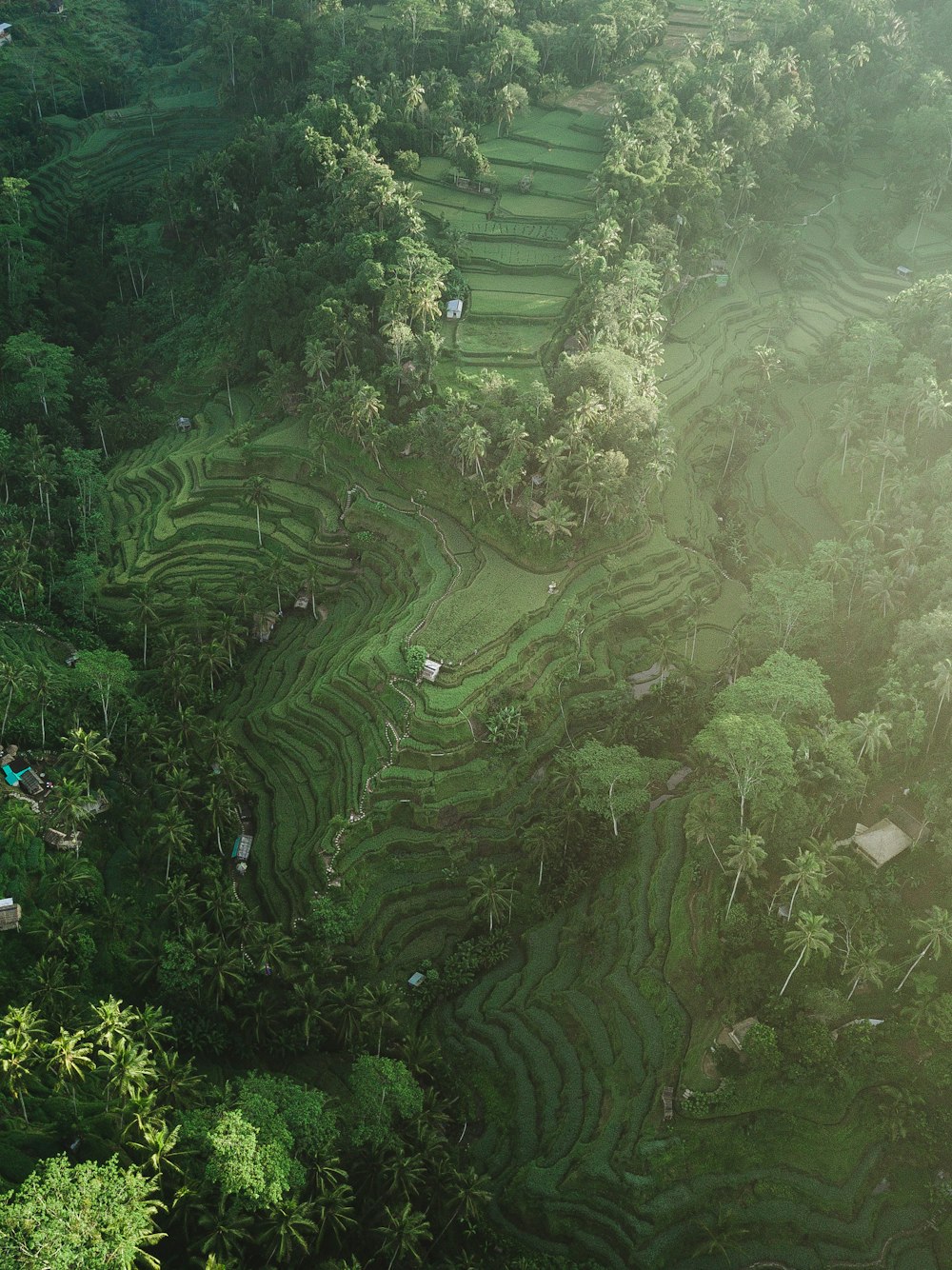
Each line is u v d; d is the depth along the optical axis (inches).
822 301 6983.3
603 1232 3289.9
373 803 4389.8
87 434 6515.8
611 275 5994.1
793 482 5708.7
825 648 4722.0
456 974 3961.6
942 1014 3380.9
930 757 4097.0
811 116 7588.6
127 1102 3024.1
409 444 5511.8
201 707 4923.7
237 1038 3698.3
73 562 5447.8
